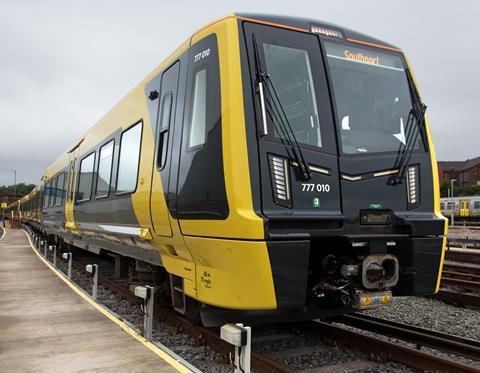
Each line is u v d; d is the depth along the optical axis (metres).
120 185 7.18
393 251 4.99
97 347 5.04
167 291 6.75
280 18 4.71
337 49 4.99
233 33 4.40
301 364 4.86
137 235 6.29
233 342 3.52
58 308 7.19
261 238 3.96
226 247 4.14
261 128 4.23
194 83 4.88
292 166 4.32
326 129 4.62
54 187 15.52
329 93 4.75
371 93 5.10
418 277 4.83
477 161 112.88
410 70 5.53
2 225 65.56
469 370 4.27
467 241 14.56
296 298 4.14
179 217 4.88
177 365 4.42
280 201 4.20
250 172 4.11
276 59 4.53
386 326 5.80
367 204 4.66
